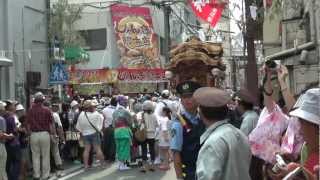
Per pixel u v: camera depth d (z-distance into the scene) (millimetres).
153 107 16953
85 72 33812
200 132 6707
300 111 4035
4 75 22688
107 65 38188
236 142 4875
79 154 18641
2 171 12977
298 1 14430
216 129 4980
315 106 3980
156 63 38969
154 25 41219
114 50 38594
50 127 15258
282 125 6125
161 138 16562
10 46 23234
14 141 13758
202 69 9633
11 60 21500
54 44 27422
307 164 4043
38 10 26281
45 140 15008
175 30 46906
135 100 22828
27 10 25109
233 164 4789
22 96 23703
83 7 35688
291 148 5285
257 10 18797
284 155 5320
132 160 17734
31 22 25469
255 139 6148
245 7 18062
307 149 4082
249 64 17859
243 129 7633
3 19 23047
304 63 15195
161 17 43125
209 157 4816
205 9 18312
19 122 15039
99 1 39281
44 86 26375
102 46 38656
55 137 15734
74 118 18359
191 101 6727
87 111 17469
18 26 24109
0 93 22375
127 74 35156
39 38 26250
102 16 38688
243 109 7961
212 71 9633
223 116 5047
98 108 20516
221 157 4793
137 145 17172
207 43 9734
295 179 4062
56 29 27812
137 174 16109
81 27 38906
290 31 17828
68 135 18328
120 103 17500
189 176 6715
